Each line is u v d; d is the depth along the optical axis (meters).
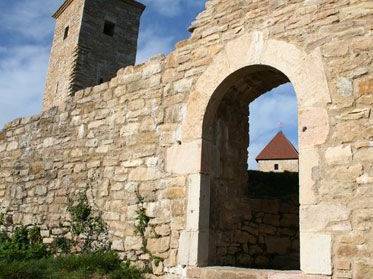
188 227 5.32
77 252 6.78
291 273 4.29
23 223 8.17
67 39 20.08
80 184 7.20
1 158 9.33
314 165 4.42
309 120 4.57
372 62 4.34
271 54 5.07
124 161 6.53
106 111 7.16
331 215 4.20
